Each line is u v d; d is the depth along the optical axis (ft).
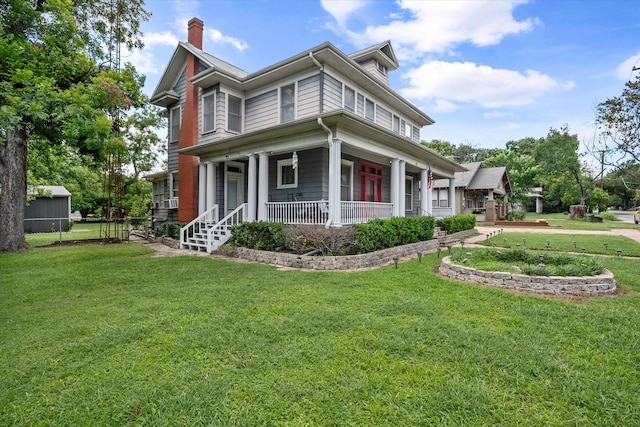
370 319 12.73
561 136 104.94
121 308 14.66
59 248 36.76
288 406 7.56
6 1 27.30
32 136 37.99
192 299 15.83
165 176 55.57
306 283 18.81
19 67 24.17
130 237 51.16
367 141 30.81
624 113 36.11
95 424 7.07
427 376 8.71
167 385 8.38
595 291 16.26
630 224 73.15
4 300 16.15
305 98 34.83
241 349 10.32
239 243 32.04
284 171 38.34
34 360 9.87
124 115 48.88
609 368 9.09
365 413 7.30
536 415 7.22
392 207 35.78
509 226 71.92
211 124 40.75
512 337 11.05
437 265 24.52
